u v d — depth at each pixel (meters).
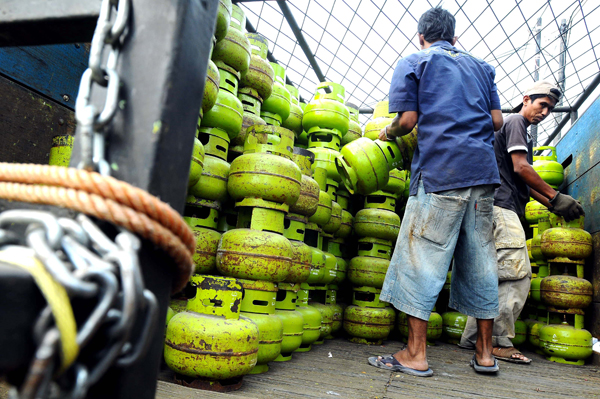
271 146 2.07
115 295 0.31
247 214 2.12
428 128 2.05
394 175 3.19
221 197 2.13
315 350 2.41
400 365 1.96
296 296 2.25
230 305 1.54
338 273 3.01
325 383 1.64
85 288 0.30
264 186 1.92
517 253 2.65
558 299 2.99
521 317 3.78
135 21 0.46
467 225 2.03
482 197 2.02
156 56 0.44
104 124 0.40
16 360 0.29
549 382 2.04
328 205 2.65
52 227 0.33
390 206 3.27
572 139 4.08
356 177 2.48
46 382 0.28
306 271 2.21
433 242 1.97
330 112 3.15
